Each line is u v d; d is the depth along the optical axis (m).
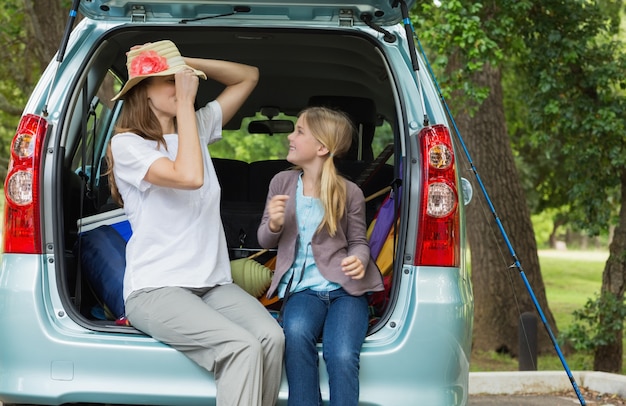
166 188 2.99
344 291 3.02
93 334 2.89
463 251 3.04
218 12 3.29
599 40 11.31
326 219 3.04
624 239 9.20
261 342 2.85
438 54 8.38
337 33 3.29
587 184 9.45
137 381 2.84
